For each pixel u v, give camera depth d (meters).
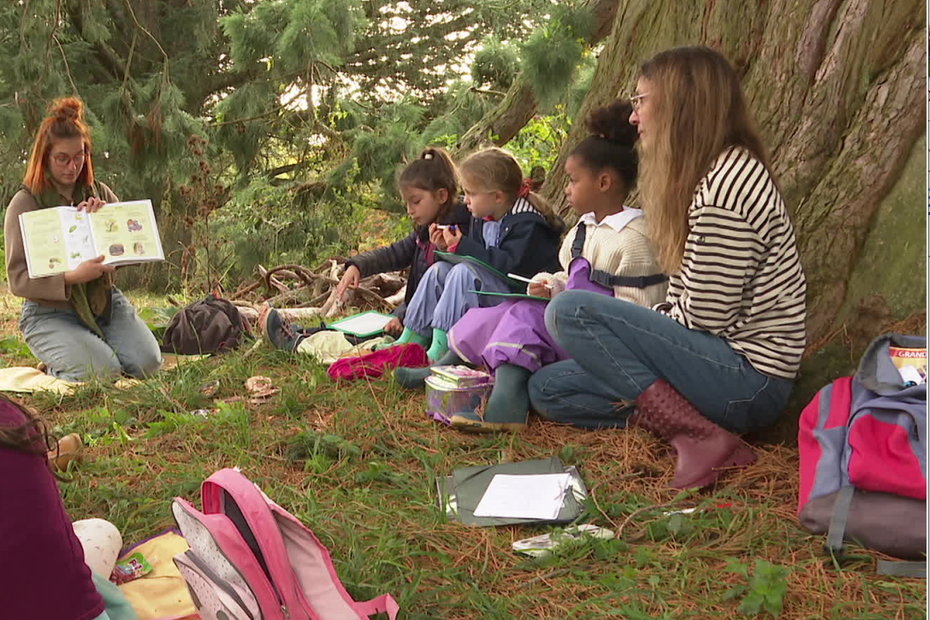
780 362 2.97
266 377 4.29
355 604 2.09
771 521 2.65
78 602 1.56
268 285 7.05
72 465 3.18
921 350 2.64
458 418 3.44
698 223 2.91
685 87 2.95
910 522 2.34
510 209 4.26
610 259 3.56
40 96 10.39
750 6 4.02
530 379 3.51
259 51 10.70
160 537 2.61
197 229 7.68
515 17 15.24
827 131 3.54
